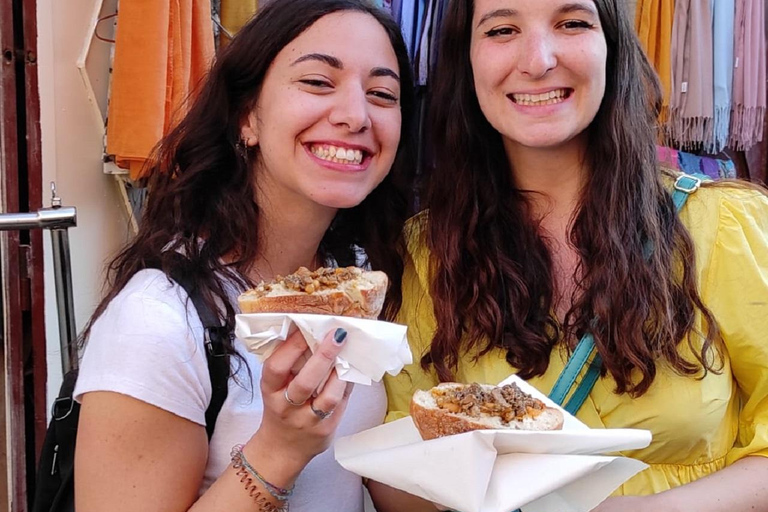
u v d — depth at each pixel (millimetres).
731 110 1733
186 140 845
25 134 1271
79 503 701
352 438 750
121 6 1249
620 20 848
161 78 1246
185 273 765
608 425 819
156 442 699
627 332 795
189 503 717
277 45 795
